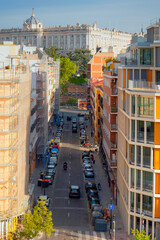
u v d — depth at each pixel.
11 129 55.38
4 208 56.16
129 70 63.78
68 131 151.62
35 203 71.94
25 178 64.38
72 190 78.06
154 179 55.72
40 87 105.19
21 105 58.06
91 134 140.88
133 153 57.97
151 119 55.22
